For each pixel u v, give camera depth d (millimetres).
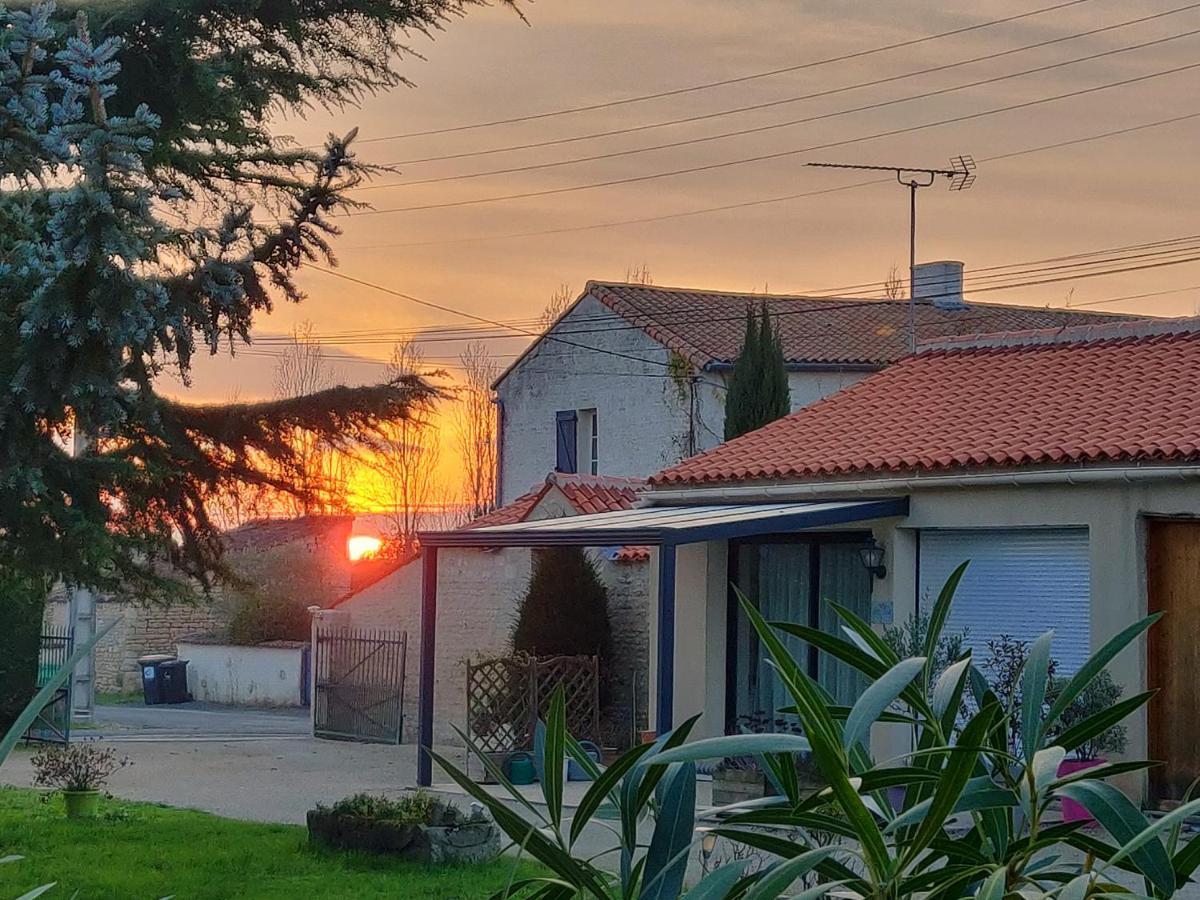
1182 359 18391
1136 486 15328
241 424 12766
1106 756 14805
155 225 9469
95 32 10867
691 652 20203
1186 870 3146
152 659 42219
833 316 37281
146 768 22312
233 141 11648
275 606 42562
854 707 3084
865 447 18656
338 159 11570
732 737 3129
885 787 3219
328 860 13289
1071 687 3332
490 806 3455
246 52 11703
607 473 36125
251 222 10789
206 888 11828
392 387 13203
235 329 11305
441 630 26984
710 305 36594
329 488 13273
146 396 10898
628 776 3459
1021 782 3248
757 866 8867
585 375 37125
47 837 14570
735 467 19641
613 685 23062
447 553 26953
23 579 12352
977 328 37312
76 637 28422
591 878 3461
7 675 27500
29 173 9609
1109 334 20125
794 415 21641
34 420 9961
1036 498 16250
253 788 19688
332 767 22438
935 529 17438
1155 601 15320
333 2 11539
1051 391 18750
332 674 28688
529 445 38875
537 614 22922
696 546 20312
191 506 12906
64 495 11273
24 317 9398
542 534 17594
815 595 19094
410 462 48656
